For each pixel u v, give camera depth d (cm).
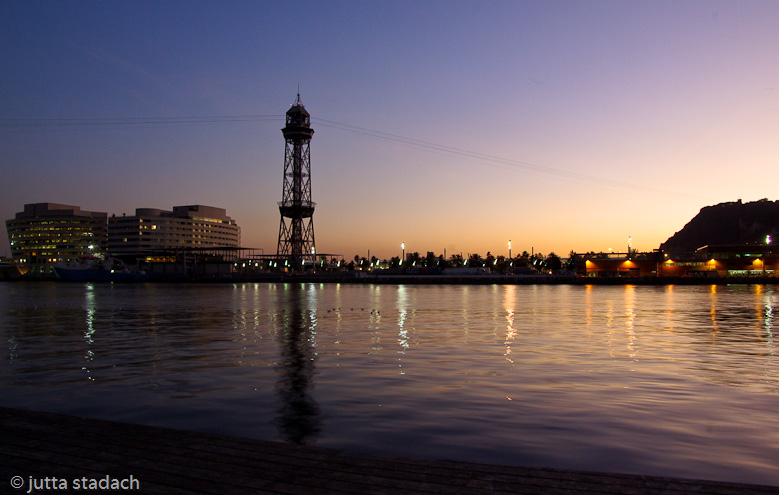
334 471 901
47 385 1942
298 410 1560
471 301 7956
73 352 2778
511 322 4456
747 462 1122
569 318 4844
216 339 3312
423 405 1609
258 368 2262
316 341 3198
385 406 1599
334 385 1905
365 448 1223
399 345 3005
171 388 1873
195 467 916
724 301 7556
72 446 1016
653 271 18950
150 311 5878
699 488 836
